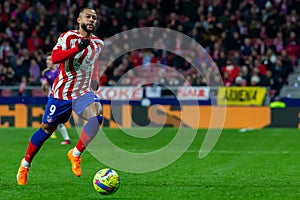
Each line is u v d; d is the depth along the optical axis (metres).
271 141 32.06
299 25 49.06
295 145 30.17
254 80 42.88
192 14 51.09
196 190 17.20
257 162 23.59
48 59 28.45
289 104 40.34
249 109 40.19
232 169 21.56
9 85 45.59
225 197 16.19
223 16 50.03
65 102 17.56
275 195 16.48
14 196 16.19
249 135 35.31
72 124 39.81
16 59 47.47
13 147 28.80
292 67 46.75
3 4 50.84
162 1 51.81
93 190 17.12
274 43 47.75
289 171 21.08
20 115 40.84
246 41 47.12
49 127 17.72
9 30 49.56
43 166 21.98
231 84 43.69
